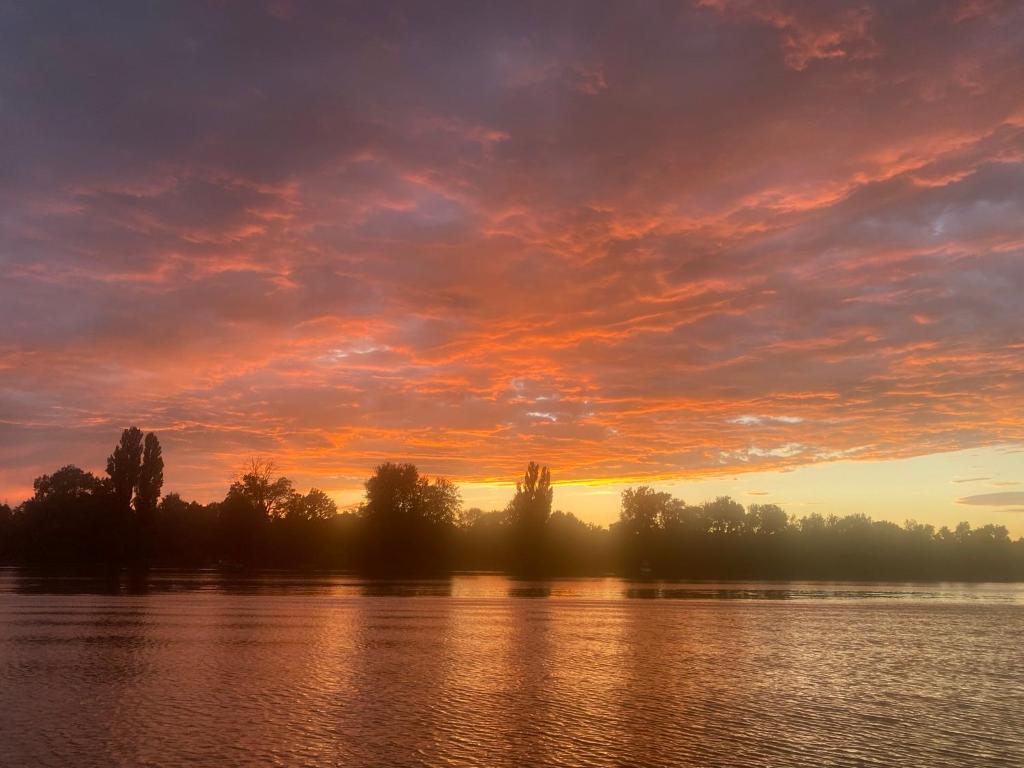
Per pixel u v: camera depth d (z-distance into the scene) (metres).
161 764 18.25
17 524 171.88
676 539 194.00
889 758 20.02
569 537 192.25
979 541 197.12
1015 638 48.53
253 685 27.66
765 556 193.75
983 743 21.53
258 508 174.00
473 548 183.38
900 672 33.78
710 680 30.75
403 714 23.56
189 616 53.38
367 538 172.62
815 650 40.88
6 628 44.44
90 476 183.12
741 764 19.23
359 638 42.06
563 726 22.55
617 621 56.22
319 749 19.66
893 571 194.00
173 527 183.12
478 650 38.22
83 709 23.47
